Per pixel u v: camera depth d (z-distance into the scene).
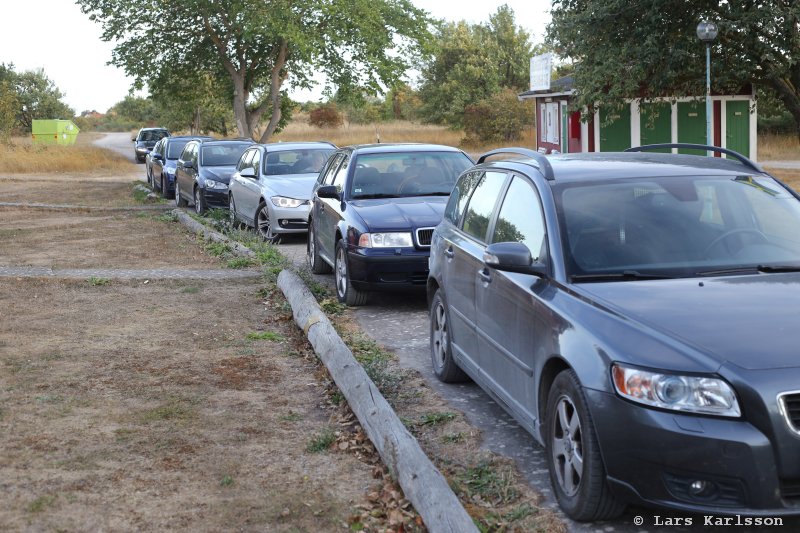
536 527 4.25
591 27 20.89
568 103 25.78
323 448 5.32
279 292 10.41
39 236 16.69
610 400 3.94
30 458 5.12
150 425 5.74
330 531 4.17
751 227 5.11
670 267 4.79
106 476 4.85
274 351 7.77
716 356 3.83
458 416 5.98
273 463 5.07
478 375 5.88
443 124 63.53
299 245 15.45
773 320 4.09
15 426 5.70
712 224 5.08
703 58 20.05
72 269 12.37
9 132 52.94
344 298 9.98
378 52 39.06
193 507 4.44
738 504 3.72
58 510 4.40
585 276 4.75
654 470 3.81
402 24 39.19
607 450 3.95
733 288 4.50
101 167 41.84
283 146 16.81
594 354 4.08
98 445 5.35
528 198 5.50
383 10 38.59
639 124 23.17
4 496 4.57
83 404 6.19
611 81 20.75
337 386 6.41
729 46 20.03
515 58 67.31
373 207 10.02
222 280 11.33
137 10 38.50
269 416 5.95
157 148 28.61
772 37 19.41
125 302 10.00
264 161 16.44
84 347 7.88
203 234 15.74
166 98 43.56
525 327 4.89
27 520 4.28
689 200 5.23
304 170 16.34
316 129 66.81
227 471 4.94
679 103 22.84
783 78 21.66
